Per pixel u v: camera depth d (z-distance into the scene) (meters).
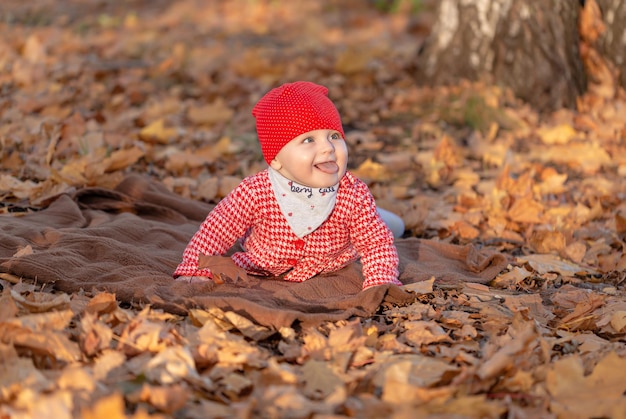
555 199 4.83
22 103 6.00
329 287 3.33
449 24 6.55
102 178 4.49
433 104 6.35
